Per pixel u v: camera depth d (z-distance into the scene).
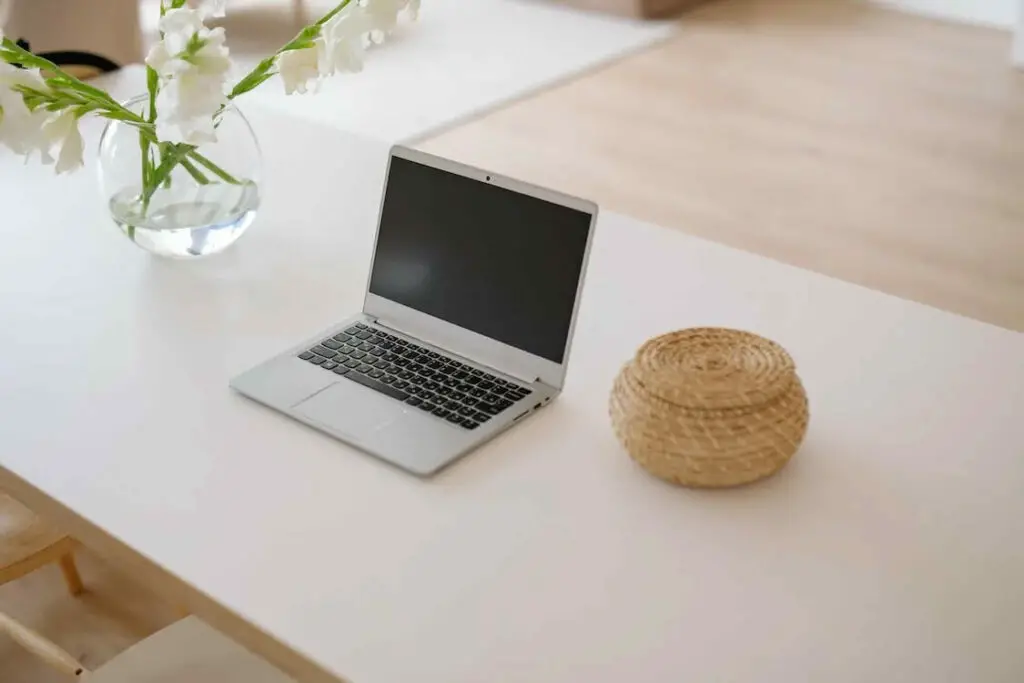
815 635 0.97
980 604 1.00
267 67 1.47
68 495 1.15
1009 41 4.71
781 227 3.33
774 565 1.04
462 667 0.94
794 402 1.12
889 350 1.35
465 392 1.28
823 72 4.44
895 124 3.97
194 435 1.23
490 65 4.52
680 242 1.62
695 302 1.46
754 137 3.90
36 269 1.58
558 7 5.22
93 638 2.00
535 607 1.00
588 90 4.30
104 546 1.12
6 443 1.23
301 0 5.05
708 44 4.76
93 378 1.34
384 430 1.22
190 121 1.29
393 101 4.16
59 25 2.59
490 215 1.31
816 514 1.10
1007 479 1.14
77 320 1.45
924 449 1.18
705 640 0.97
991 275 3.07
